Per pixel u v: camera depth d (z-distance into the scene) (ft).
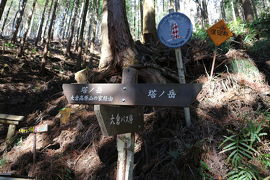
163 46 15.62
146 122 10.99
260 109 10.08
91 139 11.69
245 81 11.33
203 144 8.89
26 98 19.70
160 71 12.85
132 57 13.21
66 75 29.19
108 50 13.57
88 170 10.34
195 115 10.43
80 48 34.12
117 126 6.31
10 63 28.40
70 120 13.46
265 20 17.49
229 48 13.97
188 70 13.58
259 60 13.43
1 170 11.87
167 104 5.97
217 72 12.78
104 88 6.79
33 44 50.72
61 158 11.28
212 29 11.14
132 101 6.36
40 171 10.78
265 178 7.25
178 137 9.72
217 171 8.16
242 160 8.11
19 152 12.87
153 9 20.04
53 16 34.68
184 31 8.94
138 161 9.68
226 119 9.84
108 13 13.51
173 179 8.51
